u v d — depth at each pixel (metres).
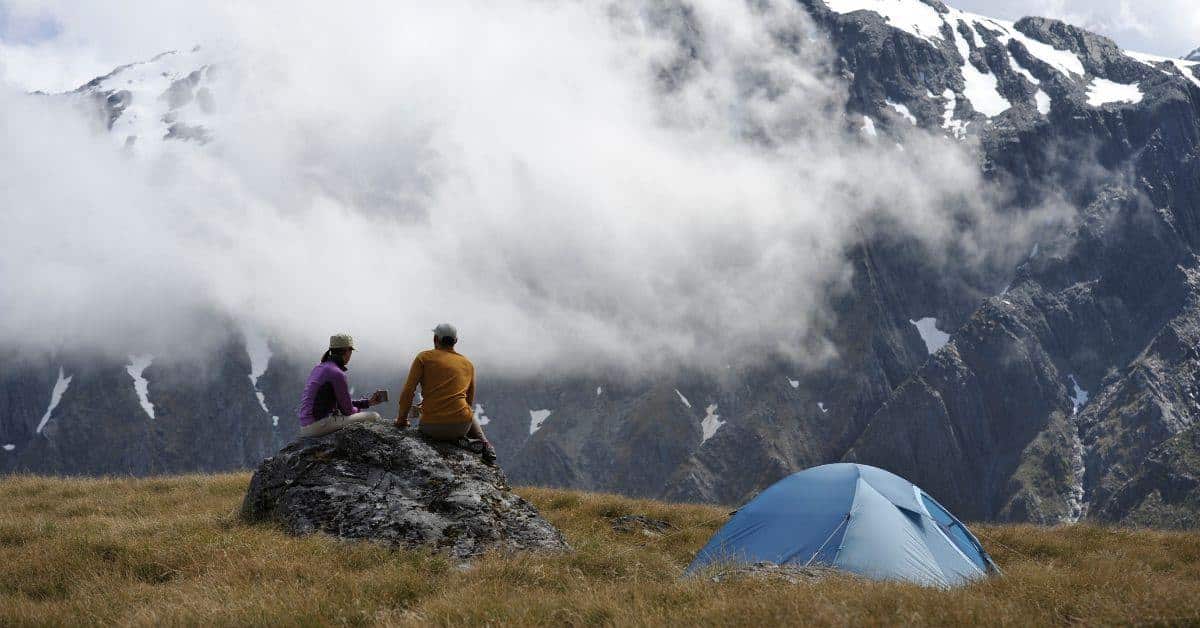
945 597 9.88
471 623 9.77
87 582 12.34
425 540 14.24
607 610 10.09
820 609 9.17
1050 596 10.30
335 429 16.56
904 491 16.86
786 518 16.66
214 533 14.88
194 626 9.75
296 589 11.22
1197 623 8.81
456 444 16.53
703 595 10.84
